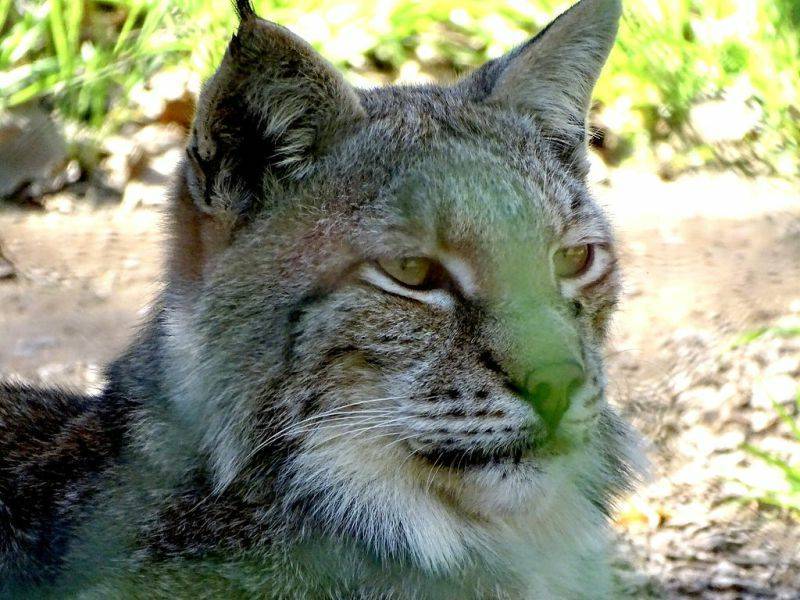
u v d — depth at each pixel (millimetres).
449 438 7953
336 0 19766
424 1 19922
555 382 7766
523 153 8750
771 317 14109
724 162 18344
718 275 15000
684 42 19203
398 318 7957
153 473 8383
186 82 18812
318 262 8047
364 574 8227
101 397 9328
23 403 9523
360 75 19344
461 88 9336
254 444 8094
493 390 7836
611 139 18766
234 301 8125
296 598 8156
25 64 19094
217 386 8133
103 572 8328
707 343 13766
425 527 8328
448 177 8180
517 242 8102
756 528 11484
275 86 8188
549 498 8445
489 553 8609
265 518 8164
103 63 18859
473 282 8008
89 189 17609
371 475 8164
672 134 18875
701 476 12180
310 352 7953
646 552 11078
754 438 12625
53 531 8625
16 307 14328
